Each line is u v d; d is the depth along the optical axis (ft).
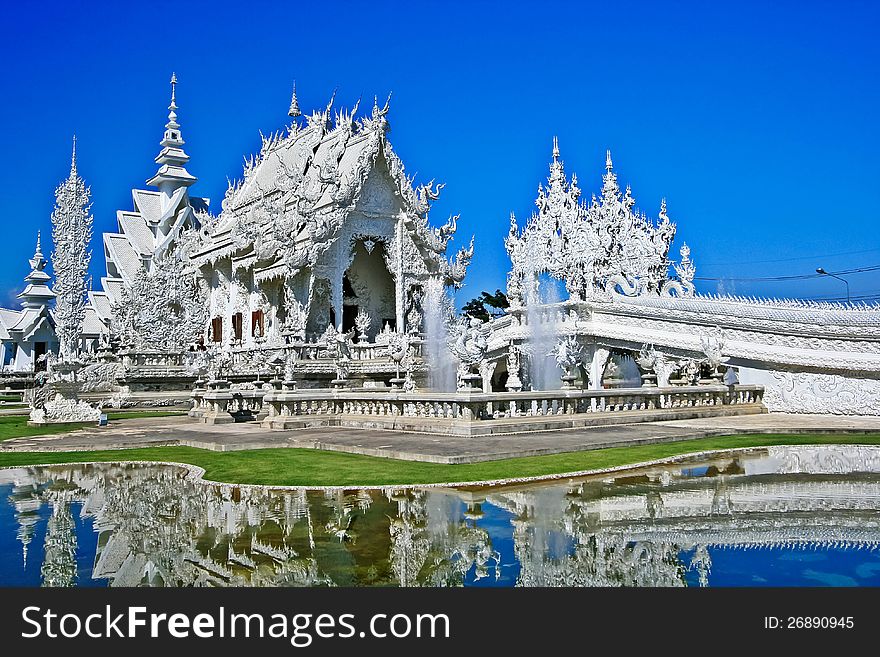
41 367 276.41
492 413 69.05
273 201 175.63
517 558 28.63
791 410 95.61
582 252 182.29
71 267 240.73
